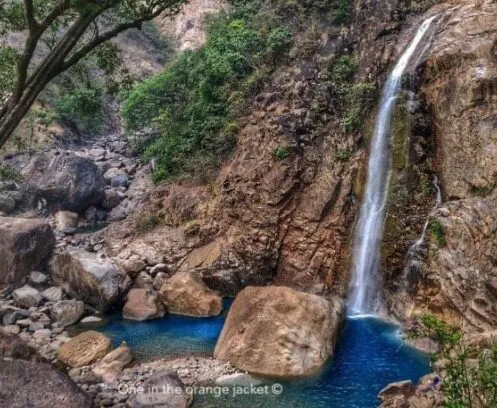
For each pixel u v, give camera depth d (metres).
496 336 10.12
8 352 11.83
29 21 10.35
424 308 14.95
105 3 10.61
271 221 19.58
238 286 19.62
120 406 11.23
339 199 18.72
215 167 23.45
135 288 18.89
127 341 15.43
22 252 19.61
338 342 14.40
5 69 13.91
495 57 15.69
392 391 11.24
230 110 23.83
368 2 22.47
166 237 22.16
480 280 13.09
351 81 20.98
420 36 19.47
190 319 17.42
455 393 6.84
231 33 25.83
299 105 21.19
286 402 11.31
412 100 17.83
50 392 10.29
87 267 18.20
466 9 19.14
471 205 14.37
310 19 24.03
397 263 16.47
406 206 16.88
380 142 18.42
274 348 12.96
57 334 16.08
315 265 18.56
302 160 20.05
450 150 16.09
